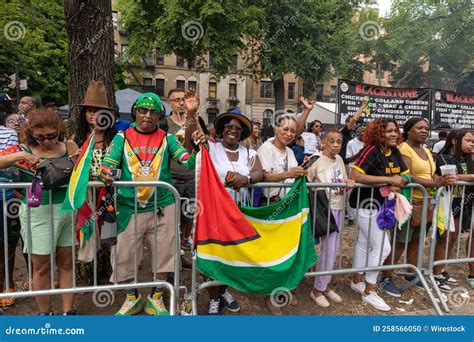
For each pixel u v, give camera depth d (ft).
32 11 49.08
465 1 75.10
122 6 61.16
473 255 13.58
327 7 60.34
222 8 49.80
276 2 57.98
